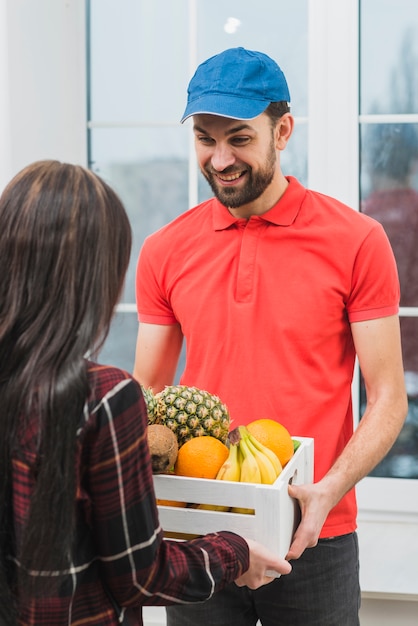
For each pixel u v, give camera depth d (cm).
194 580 98
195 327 154
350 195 231
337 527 149
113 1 241
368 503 232
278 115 146
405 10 226
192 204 243
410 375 233
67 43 240
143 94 243
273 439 119
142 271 163
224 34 237
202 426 118
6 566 89
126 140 245
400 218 231
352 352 155
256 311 149
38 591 87
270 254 150
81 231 89
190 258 157
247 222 153
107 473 88
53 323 88
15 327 89
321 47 229
